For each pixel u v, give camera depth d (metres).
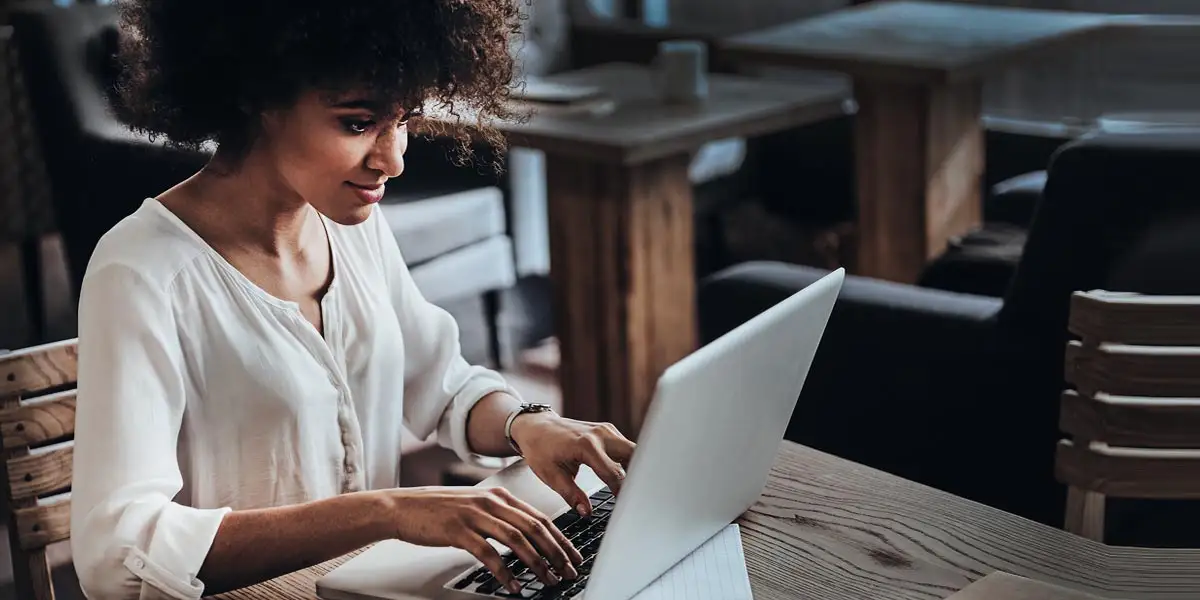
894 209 3.38
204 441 1.24
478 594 1.06
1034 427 2.04
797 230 4.08
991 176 3.93
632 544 1.00
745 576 1.10
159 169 2.81
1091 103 4.46
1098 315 1.30
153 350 1.16
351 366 1.35
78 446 1.14
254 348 1.24
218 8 1.12
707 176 4.34
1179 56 4.29
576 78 3.33
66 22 2.95
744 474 1.17
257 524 1.11
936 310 2.12
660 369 2.91
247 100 1.15
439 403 1.47
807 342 1.17
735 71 4.15
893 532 1.20
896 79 3.09
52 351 1.31
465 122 1.31
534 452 1.30
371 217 1.42
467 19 1.19
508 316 3.94
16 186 3.46
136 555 1.07
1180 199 1.84
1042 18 3.65
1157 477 1.31
